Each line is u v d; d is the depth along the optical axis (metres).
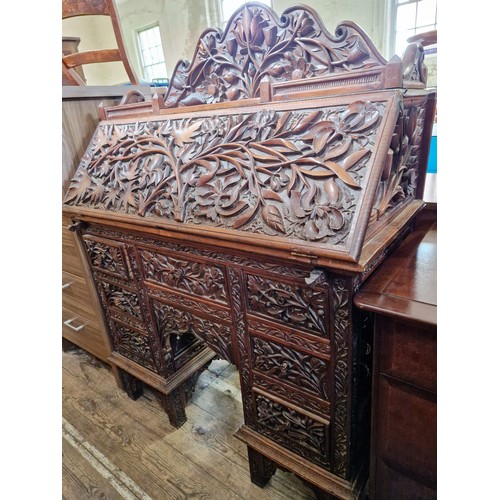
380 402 0.64
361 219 0.55
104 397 1.37
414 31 2.40
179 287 0.89
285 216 0.62
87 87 1.12
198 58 0.85
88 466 1.09
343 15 2.54
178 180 0.79
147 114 0.97
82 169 1.05
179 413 1.19
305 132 0.66
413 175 0.89
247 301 0.74
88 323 1.35
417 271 0.66
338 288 0.59
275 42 0.73
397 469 0.68
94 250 1.09
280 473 1.02
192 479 1.02
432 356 0.55
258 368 0.80
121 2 4.35
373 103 0.60
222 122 0.78
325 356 0.66
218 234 0.68
